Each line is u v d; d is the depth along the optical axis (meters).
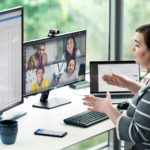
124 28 3.90
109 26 3.83
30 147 2.36
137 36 2.53
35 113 2.85
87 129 2.62
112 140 3.79
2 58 2.60
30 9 3.48
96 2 3.81
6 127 2.35
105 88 3.20
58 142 2.43
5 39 2.59
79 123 2.65
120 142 3.74
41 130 2.55
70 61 3.12
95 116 2.78
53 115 2.82
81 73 3.24
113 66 3.21
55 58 3.01
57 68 3.05
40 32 3.54
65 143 2.42
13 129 2.37
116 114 2.53
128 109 2.62
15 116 2.75
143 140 2.42
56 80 3.07
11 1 3.38
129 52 3.95
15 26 2.66
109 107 2.55
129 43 3.94
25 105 2.98
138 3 3.93
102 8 3.82
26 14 3.47
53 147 2.37
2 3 3.34
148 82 2.63
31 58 2.85
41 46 2.89
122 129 2.47
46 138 2.48
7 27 2.59
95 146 3.89
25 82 2.86
